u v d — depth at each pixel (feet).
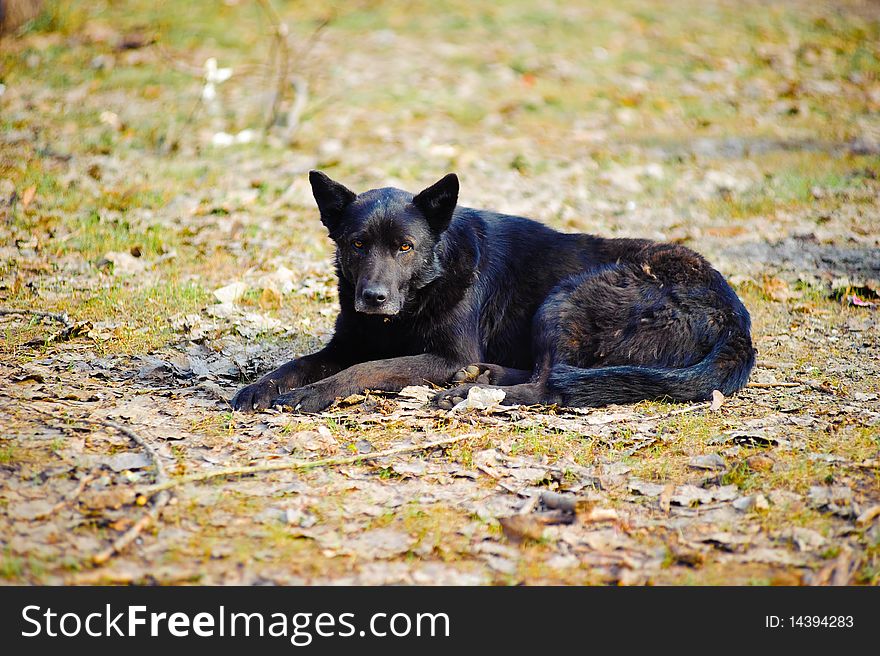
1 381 32.53
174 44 94.02
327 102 83.25
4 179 59.62
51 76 84.28
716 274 36.09
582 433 29.94
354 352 35.99
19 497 23.88
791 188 65.87
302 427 30.04
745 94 89.71
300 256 51.67
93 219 54.08
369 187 64.08
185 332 39.63
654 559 22.40
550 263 37.60
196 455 27.50
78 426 28.76
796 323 42.91
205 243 52.39
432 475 26.81
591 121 82.33
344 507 24.59
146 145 70.79
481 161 71.26
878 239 55.93
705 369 33.14
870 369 36.86
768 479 26.14
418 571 21.72
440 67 94.17
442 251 34.86
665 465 27.40
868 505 24.52
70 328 37.93
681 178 68.69
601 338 35.22
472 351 35.35
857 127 80.94
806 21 110.52
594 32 105.91
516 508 24.80
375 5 111.34
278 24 79.56
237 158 69.31
